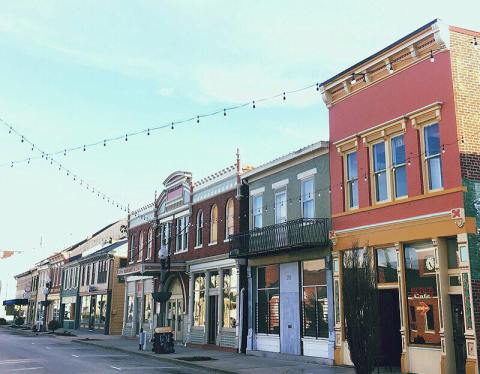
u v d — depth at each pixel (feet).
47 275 217.15
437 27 51.85
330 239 64.34
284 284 73.20
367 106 61.67
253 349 77.82
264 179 81.10
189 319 98.07
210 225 94.99
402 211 55.16
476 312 46.42
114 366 62.49
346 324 44.70
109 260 148.56
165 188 115.24
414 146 54.54
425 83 54.19
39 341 111.65
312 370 56.08
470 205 48.85
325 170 67.77
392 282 56.03
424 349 50.57
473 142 50.67
